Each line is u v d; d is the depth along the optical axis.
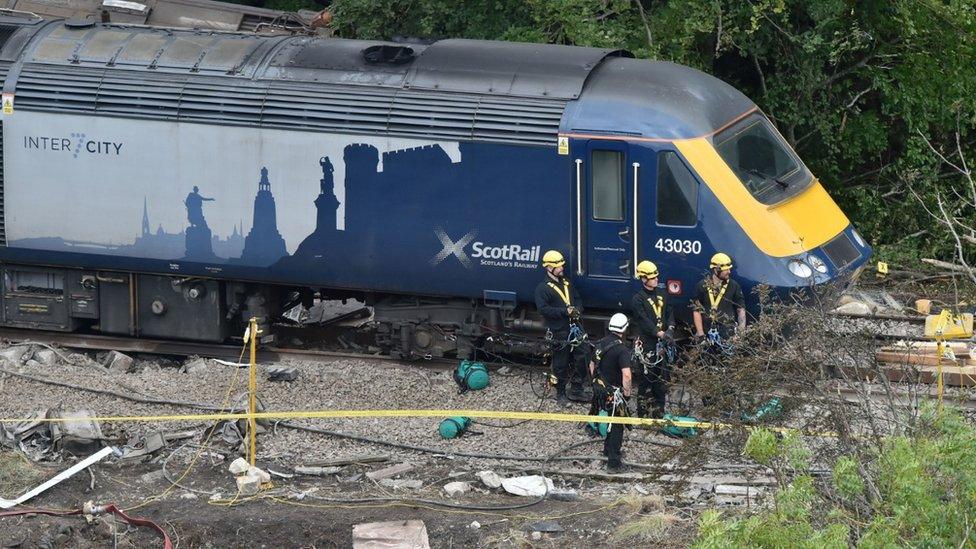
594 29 72.00
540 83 54.66
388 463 47.91
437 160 54.78
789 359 43.12
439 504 43.84
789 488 35.47
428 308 58.06
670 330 51.97
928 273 77.31
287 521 42.38
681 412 50.00
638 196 53.25
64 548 41.00
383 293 58.78
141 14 71.75
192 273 58.44
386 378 56.59
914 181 82.19
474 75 55.47
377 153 55.25
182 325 60.34
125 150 57.62
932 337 57.56
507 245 54.84
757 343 47.56
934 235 80.25
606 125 53.19
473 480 46.25
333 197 56.03
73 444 47.69
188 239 57.78
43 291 61.78
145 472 46.75
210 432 49.47
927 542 32.97
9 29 60.31
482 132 54.19
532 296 55.38
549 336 53.81
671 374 50.59
